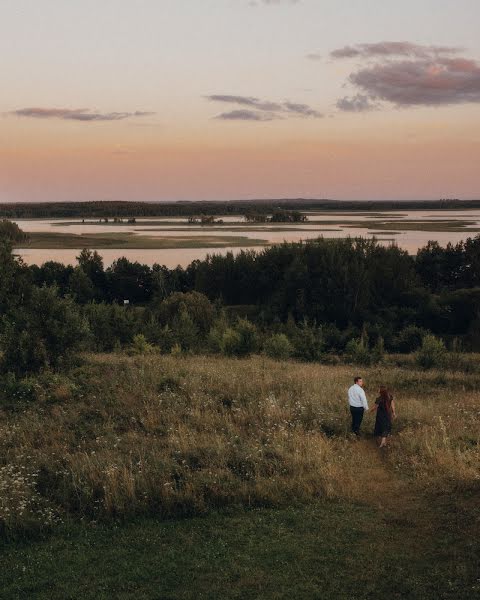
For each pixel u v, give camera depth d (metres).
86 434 14.74
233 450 13.26
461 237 190.88
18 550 9.83
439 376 23.72
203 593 8.27
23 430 14.87
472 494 10.98
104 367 21.47
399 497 11.18
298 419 15.62
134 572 8.89
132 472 12.08
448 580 8.16
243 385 19.03
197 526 10.38
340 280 68.00
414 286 73.62
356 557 9.01
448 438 13.75
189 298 48.31
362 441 14.62
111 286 95.56
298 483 11.71
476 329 59.16
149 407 16.36
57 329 20.70
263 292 84.44
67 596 8.36
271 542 9.61
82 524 10.62
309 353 34.06
